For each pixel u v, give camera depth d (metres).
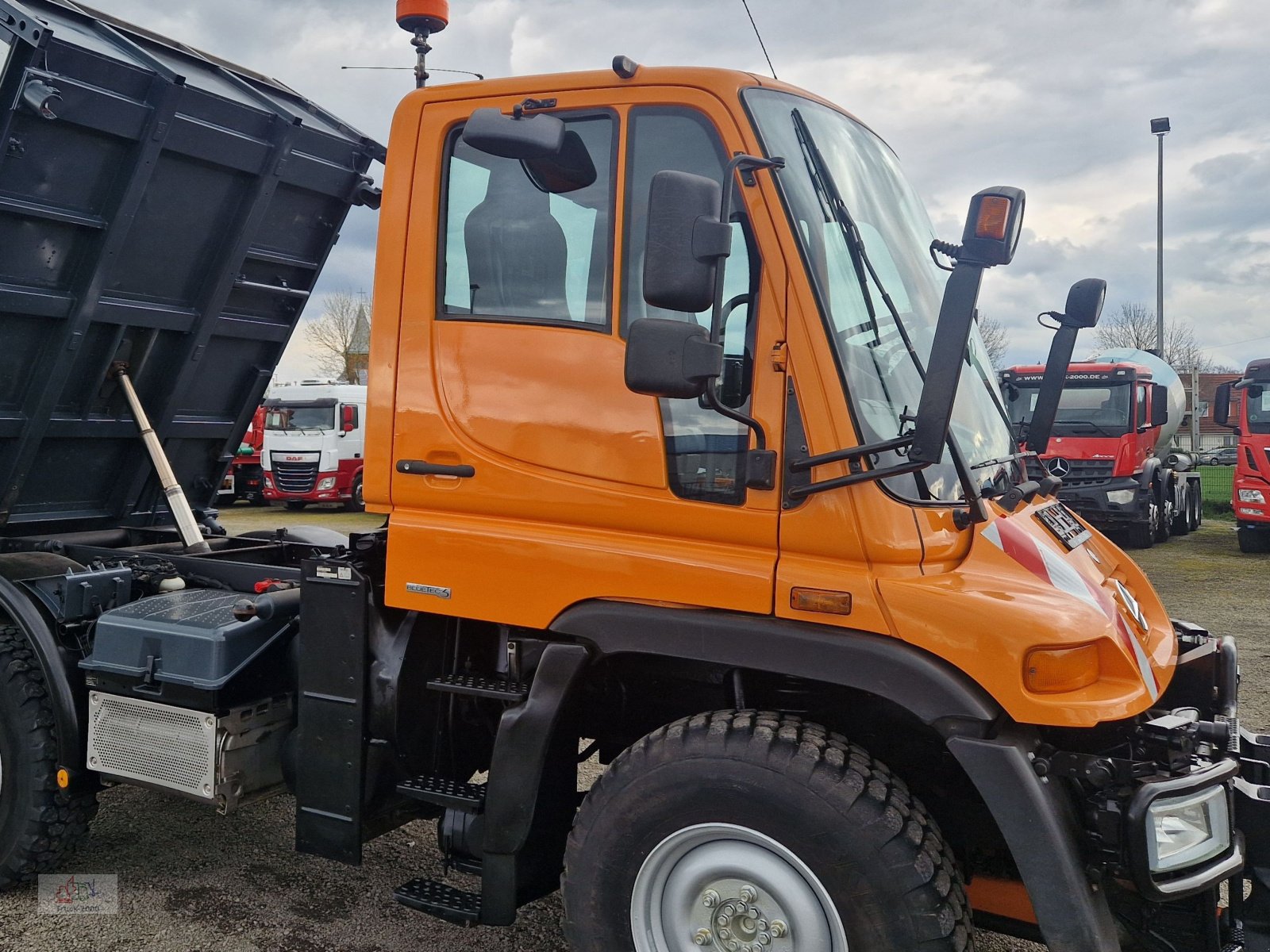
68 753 3.63
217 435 5.06
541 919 3.63
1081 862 2.34
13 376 4.06
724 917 2.57
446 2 3.57
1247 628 8.68
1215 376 52.84
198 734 3.39
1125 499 14.62
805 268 2.56
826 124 2.98
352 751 3.12
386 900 3.74
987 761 2.33
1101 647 2.54
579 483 2.81
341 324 37.16
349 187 4.77
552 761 2.96
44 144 3.65
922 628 2.41
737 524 2.62
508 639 3.00
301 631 3.23
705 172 2.69
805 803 2.41
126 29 4.04
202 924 3.52
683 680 3.17
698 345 2.34
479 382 2.95
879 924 2.36
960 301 2.36
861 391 2.58
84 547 4.39
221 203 4.33
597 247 2.82
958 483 2.73
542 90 2.88
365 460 3.13
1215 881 2.38
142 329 4.36
